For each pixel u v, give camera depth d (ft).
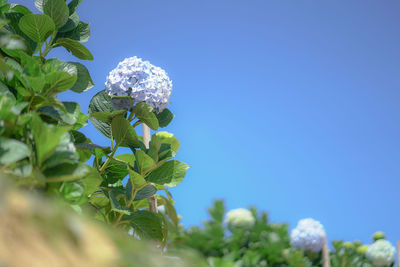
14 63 4.78
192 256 3.33
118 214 6.29
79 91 5.77
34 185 3.88
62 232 2.28
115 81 6.59
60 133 3.83
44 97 4.57
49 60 5.19
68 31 6.23
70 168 4.02
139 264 2.51
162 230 6.03
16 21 5.75
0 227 2.01
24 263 1.90
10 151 3.60
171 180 6.16
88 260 2.25
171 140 6.44
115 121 6.12
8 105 3.92
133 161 6.79
